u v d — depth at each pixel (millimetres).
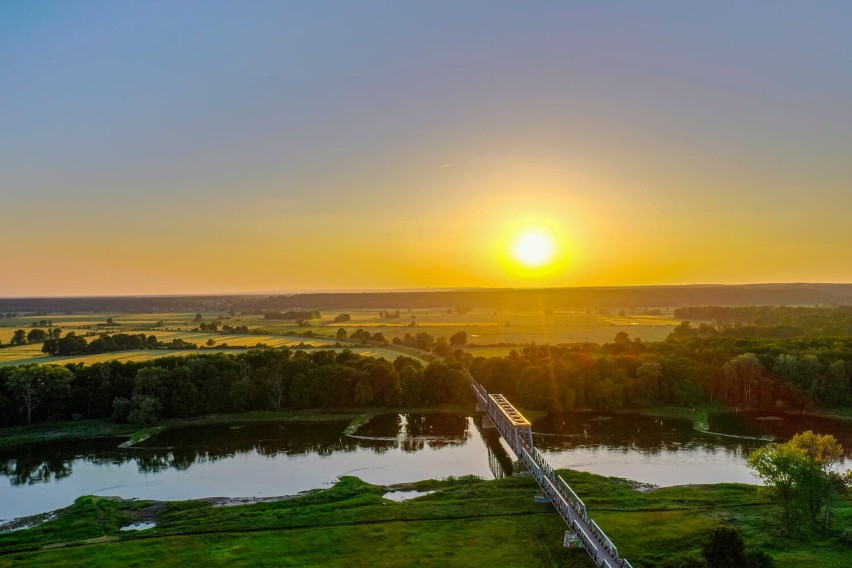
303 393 164250
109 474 112375
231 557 71500
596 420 148875
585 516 75500
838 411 149625
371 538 76812
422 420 154250
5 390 148375
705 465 110688
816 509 74750
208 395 159125
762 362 162250
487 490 94500
